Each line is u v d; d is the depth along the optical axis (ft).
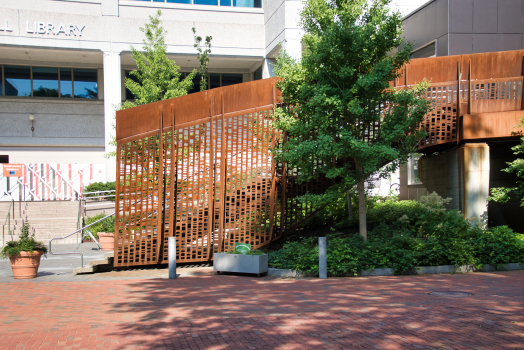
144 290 26.40
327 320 18.45
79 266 37.14
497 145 43.39
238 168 38.55
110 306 21.97
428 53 60.34
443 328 16.81
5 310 21.25
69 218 56.29
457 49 54.75
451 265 31.19
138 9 75.72
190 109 36.24
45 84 81.82
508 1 55.26
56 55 76.59
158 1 78.02
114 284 28.86
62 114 82.23
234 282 28.99
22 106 80.48
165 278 31.37
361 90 32.19
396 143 37.35
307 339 15.98
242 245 32.60
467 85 40.88
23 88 81.05
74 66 82.33
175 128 36.11
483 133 38.88
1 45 69.36
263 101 37.09
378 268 30.96
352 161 37.93
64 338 16.42
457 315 18.60
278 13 71.20
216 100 36.55
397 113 32.53
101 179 66.74
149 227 35.99
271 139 37.32
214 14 78.95
